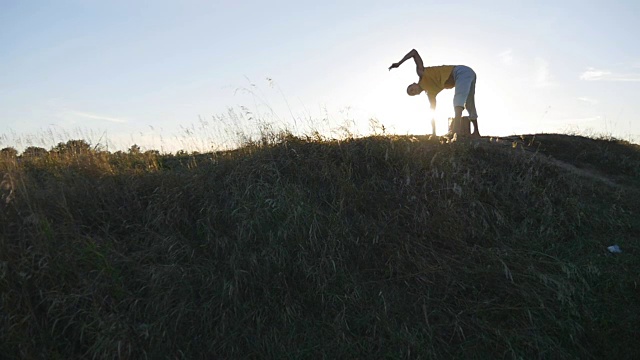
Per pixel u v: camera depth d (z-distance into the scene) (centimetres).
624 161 829
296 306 496
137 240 552
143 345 451
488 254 553
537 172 691
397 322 487
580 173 758
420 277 524
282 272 519
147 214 575
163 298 488
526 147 827
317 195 605
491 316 496
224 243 541
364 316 492
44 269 480
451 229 581
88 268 502
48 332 453
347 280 518
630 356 464
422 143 697
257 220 554
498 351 466
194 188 605
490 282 526
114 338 440
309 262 530
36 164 679
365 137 702
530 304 505
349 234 557
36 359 429
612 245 600
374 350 466
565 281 528
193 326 474
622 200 693
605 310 510
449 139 725
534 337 473
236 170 624
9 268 477
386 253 550
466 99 820
